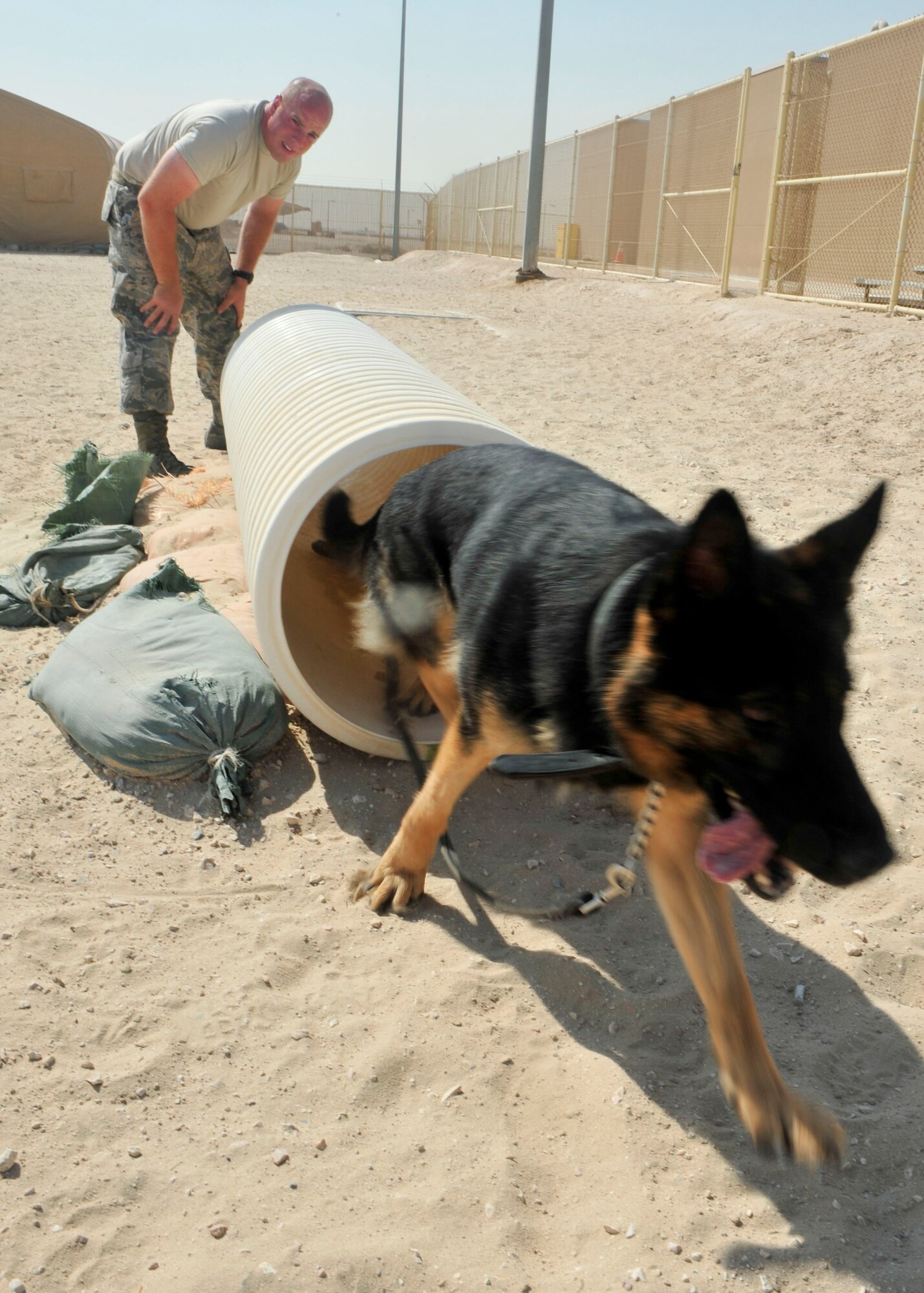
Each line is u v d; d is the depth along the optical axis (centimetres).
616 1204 223
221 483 667
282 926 303
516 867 339
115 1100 240
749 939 307
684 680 199
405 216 4497
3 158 2716
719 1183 229
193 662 394
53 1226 208
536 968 291
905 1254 214
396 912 314
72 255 2714
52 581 507
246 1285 198
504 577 262
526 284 2058
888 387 906
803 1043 269
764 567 197
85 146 2789
